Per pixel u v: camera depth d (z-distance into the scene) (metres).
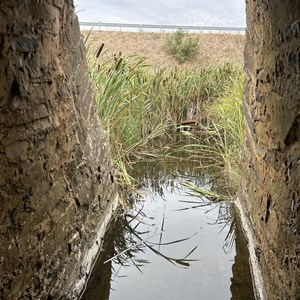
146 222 3.28
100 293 2.31
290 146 1.56
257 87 2.35
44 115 1.64
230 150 4.36
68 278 2.06
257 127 2.37
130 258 2.72
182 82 6.68
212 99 6.76
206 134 6.06
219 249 2.83
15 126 1.36
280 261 1.70
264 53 2.06
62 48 1.97
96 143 2.76
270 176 1.97
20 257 1.47
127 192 3.87
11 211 1.37
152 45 15.30
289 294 1.53
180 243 2.93
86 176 2.42
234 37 16.09
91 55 4.06
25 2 1.40
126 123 4.59
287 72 1.55
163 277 2.47
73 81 2.22
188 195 3.90
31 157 1.51
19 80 1.38
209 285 2.37
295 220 1.47
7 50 1.28
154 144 5.75
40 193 1.63
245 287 2.34
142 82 5.89
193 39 14.77
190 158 5.14
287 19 1.50
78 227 2.24
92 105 2.77
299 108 1.40
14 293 1.45
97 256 2.68
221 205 3.61
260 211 2.25
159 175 4.52
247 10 2.86
